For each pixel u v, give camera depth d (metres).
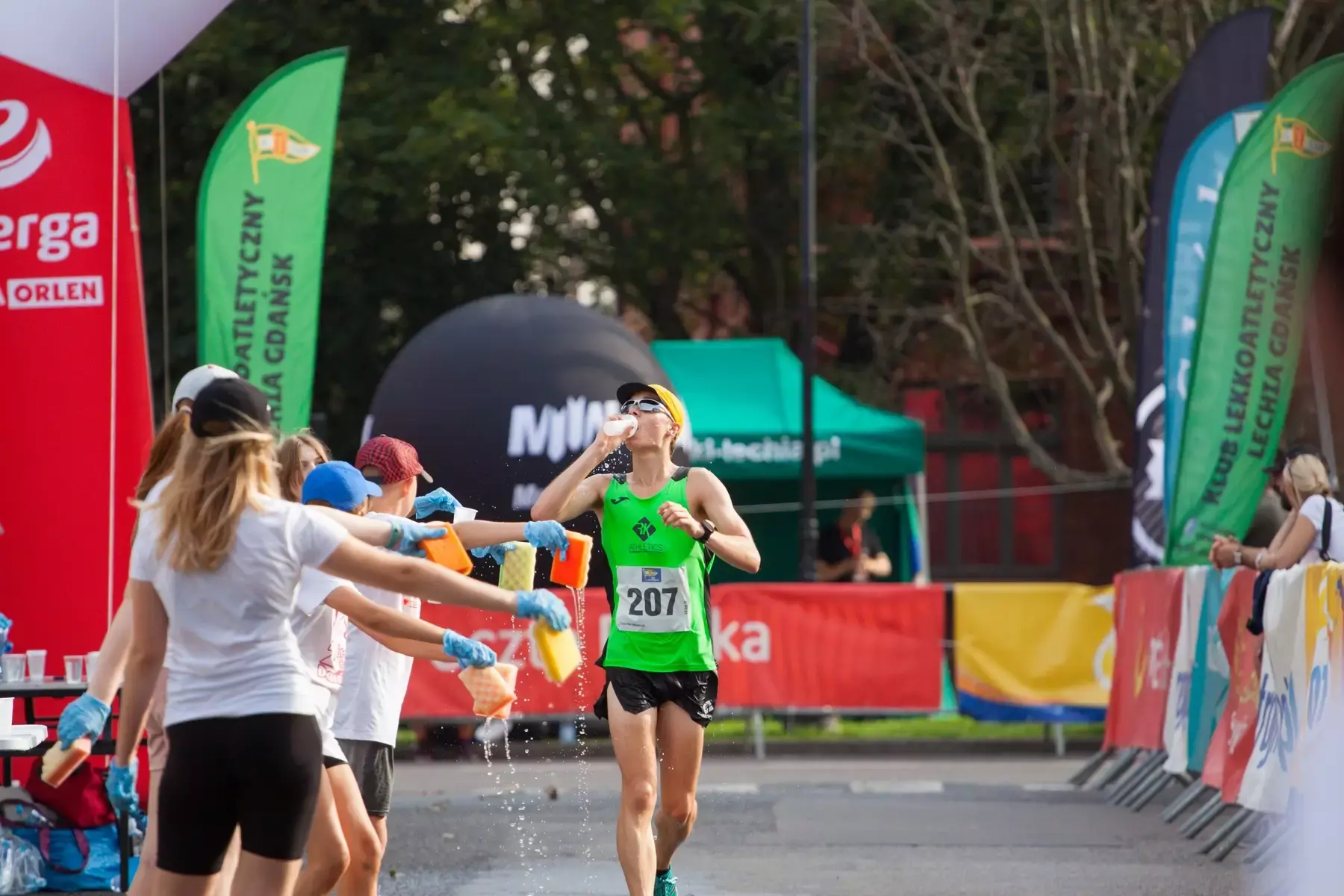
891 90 50.97
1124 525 56.41
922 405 57.22
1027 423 56.88
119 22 19.53
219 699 7.53
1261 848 17.50
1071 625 31.23
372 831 10.70
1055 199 52.59
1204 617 20.36
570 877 16.64
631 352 34.03
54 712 19.05
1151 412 27.72
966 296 45.94
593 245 51.69
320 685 10.39
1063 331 54.88
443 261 50.28
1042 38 45.50
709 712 12.95
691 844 19.11
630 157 49.06
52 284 19.53
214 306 23.03
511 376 32.81
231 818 7.66
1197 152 26.08
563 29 49.84
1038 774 29.05
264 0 47.31
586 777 28.08
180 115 47.22
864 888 15.70
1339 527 17.77
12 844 15.53
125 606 9.23
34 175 19.53
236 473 7.66
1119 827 20.89
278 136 23.12
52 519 19.39
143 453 19.80
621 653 12.82
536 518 12.88
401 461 11.98
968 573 57.28
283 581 7.65
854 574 39.44
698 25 51.38
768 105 50.66
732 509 12.98
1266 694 16.69
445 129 44.78
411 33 48.03
